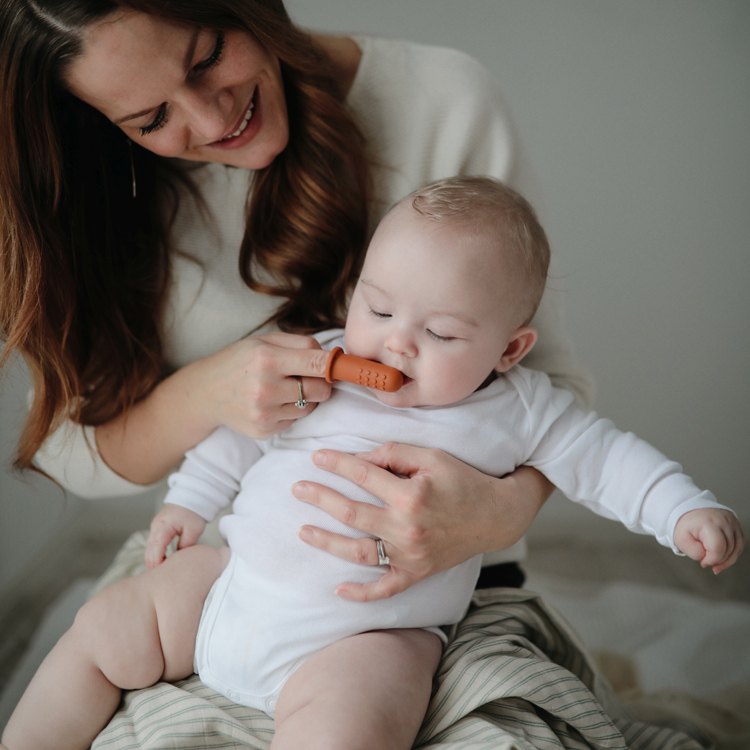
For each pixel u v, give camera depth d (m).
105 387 1.16
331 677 0.84
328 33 1.23
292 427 1.03
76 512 2.27
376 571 0.92
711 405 2.24
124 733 0.88
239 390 0.97
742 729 1.34
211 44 0.87
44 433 1.14
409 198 1.01
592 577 2.15
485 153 1.22
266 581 0.93
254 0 0.92
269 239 1.14
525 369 1.06
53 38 0.83
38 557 2.04
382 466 0.94
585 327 2.20
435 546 0.89
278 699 0.88
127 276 1.17
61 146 0.99
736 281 2.13
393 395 0.96
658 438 2.29
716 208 2.08
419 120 1.19
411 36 2.00
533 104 2.03
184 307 1.19
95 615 0.95
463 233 0.93
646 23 1.95
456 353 0.93
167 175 1.17
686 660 1.67
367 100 1.19
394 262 0.94
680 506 0.94
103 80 0.85
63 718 0.92
